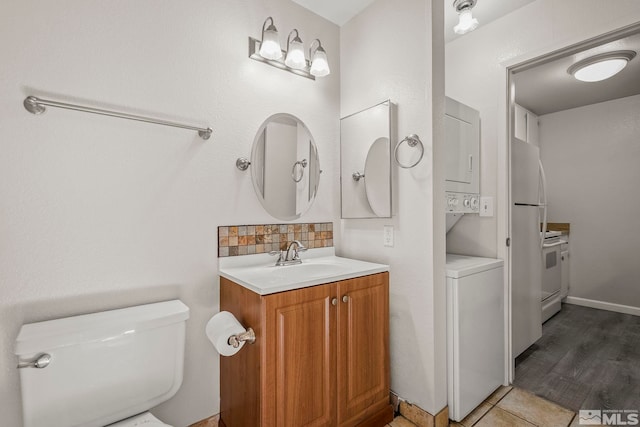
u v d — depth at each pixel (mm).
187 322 1507
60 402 1035
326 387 1380
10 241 1111
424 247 1600
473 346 1707
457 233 2275
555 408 1731
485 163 2117
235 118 1663
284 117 1864
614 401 1789
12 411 1104
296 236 1912
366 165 1922
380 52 1859
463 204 1980
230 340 1221
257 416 1230
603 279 3480
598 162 3516
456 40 2287
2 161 1099
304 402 1311
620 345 2531
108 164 1301
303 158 1949
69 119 1218
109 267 1302
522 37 1929
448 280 1643
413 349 1642
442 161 1636
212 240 1584
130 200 1354
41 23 1165
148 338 1199
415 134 1657
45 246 1171
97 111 1217
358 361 1505
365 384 1534
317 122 2027
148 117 1392
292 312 1279
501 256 2018
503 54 2023
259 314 1220
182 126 1424
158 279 1424
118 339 1134
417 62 1655
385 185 1789
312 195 1997
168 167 1450
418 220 1633
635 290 3283
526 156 2322
